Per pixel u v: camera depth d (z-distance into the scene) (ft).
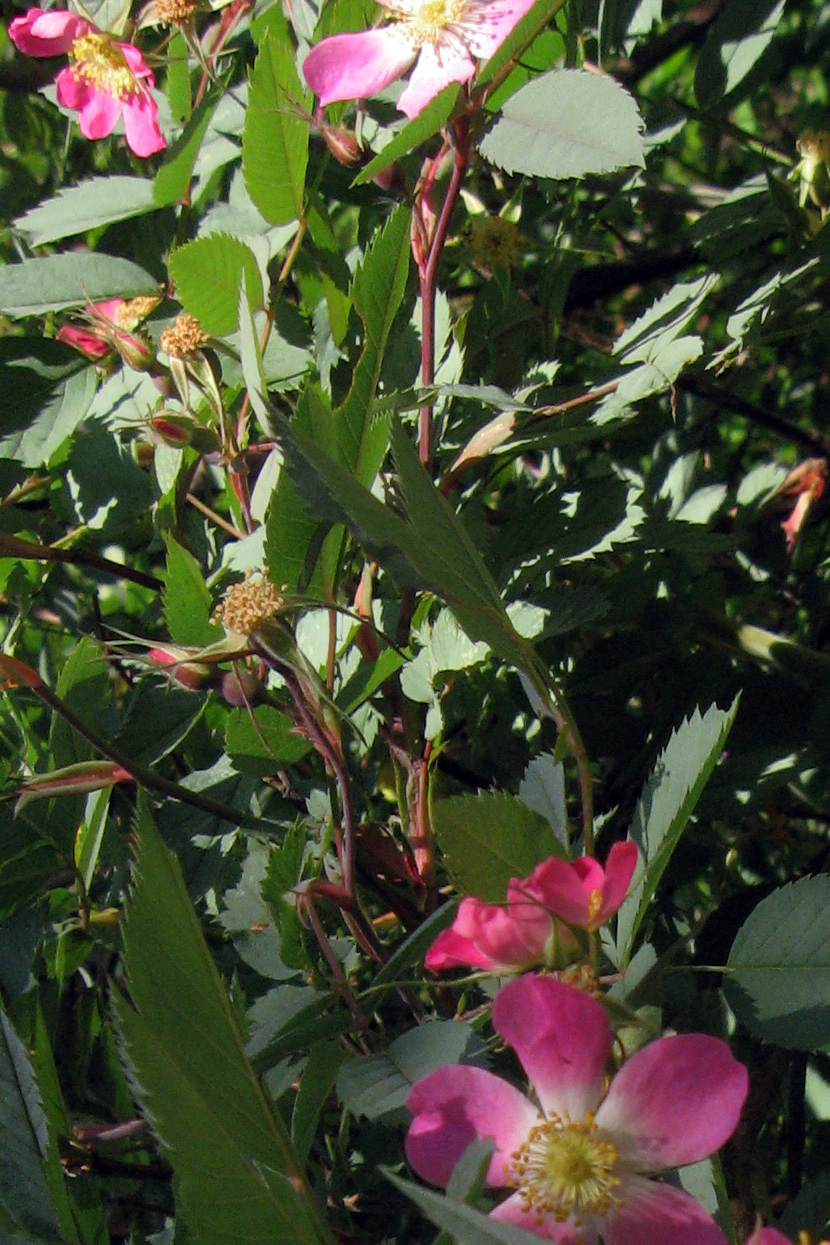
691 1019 0.86
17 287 1.15
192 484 1.18
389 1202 1.01
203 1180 0.64
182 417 1.05
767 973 0.76
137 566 1.39
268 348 1.11
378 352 0.88
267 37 0.97
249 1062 0.67
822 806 1.27
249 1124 0.67
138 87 1.19
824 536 1.48
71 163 1.48
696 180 1.72
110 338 1.12
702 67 1.24
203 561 1.18
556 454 1.25
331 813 0.91
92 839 1.02
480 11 0.92
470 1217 0.58
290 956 0.88
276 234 1.14
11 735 1.25
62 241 1.43
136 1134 1.01
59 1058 1.21
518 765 1.19
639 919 0.76
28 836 1.08
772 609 1.43
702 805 1.13
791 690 1.18
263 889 0.89
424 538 0.72
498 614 0.73
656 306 1.10
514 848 0.79
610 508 1.03
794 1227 0.78
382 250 0.87
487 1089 0.70
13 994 1.07
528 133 0.94
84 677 1.10
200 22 1.19
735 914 1.02
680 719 1.19
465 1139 0.69
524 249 1.18
